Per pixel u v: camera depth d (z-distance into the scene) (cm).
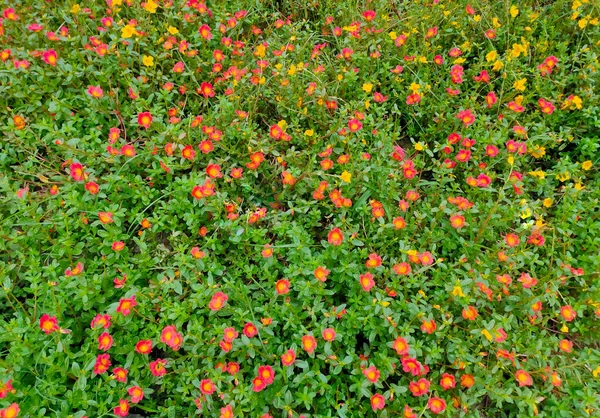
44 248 68
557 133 93
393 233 73
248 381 61
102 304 65
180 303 66
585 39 103
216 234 71
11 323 58
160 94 85
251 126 84
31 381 59
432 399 56
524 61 101
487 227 73
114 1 89
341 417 57
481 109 92
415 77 96
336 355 63
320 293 64
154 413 61
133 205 76
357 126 81
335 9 108
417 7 107
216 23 98
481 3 107
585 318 69
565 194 78
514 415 61
